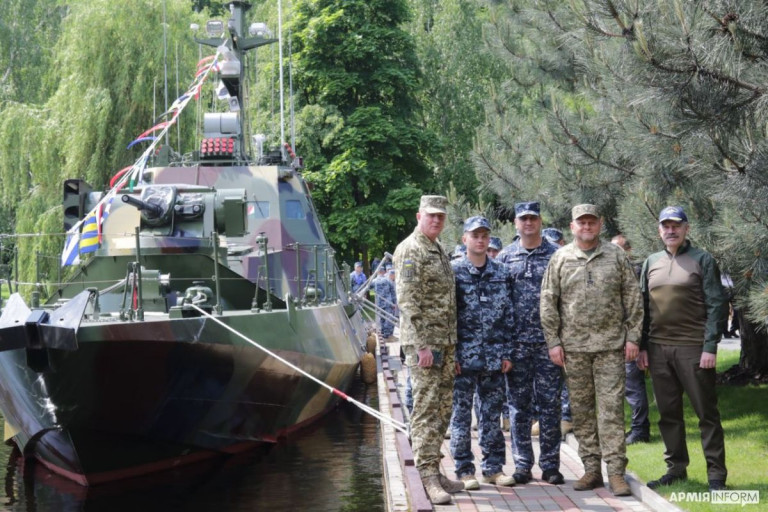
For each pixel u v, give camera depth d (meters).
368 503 8.48
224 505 8.48
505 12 13.59
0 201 28.12
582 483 7.39
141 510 8.36
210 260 10.96
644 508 6.74
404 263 7.03
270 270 12.52
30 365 8.13
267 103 32.16
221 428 10.16
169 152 15.63
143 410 9.06
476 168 13.45
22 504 8.64
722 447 7.07
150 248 10.81
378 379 16.97
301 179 14.63
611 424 7.27
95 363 8.35
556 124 11.07
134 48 25.67
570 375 7.43
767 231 7.29
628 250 9.85
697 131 7.12
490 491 7.36
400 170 33.53
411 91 33.28
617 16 7.05
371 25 31.86
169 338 8.83
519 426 7.70
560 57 13.03
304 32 31.59
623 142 9.38
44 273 24.47
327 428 12.52
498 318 7.44
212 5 38.31
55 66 29.41
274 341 10.48
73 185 12.71
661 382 7.32
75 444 8.90
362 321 18.95
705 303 7.16
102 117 24.73
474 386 7.51
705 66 6.68
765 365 13.43
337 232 30.62
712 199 8.12
